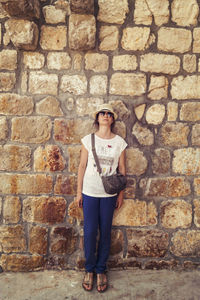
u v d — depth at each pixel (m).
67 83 2.33
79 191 2.16
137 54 2.32
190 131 2.38
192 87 2.35
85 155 2.13
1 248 2.39
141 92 2.35
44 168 2.36
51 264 2.42
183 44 2.32
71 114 2.35
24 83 2.32
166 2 2.27
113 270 2.42
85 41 2.21
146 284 2.21
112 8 2.27
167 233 2.43
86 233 2.11
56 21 2.28
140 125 2.37
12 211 2.37
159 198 2.41
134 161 2.38
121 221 2.42
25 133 2.34
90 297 2.04
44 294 2.07
